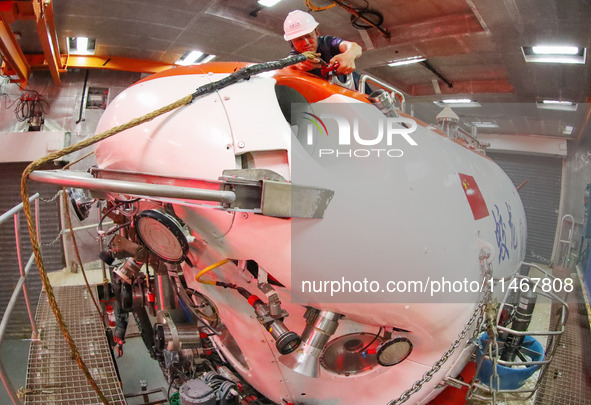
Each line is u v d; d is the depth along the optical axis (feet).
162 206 6.46
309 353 6.16
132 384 10.28
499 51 18.81
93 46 23.24
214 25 19.61
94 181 4.38
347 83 7.09
